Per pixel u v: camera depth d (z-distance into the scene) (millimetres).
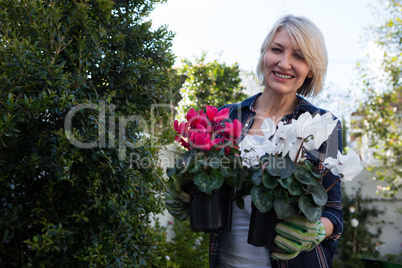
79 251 1970
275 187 1137
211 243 1439
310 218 1083
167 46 2537
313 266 1304
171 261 4066
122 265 2062
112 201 1981
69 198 1977
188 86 5488
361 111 7492
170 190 1239
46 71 1741
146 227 2348
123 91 2332
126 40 2424
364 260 6938
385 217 7625
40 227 1992
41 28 1804
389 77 7121
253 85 6930
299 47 1364
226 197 1232
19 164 1836
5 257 1991
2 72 1658
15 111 1633
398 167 7219
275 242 1154
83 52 2049
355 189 7859
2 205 1887
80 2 2049
